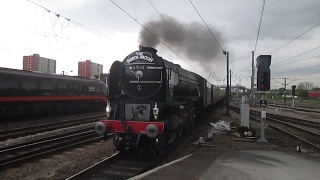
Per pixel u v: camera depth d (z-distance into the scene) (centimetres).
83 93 2912
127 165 890
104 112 3170
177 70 1264
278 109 4106
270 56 1320
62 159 967
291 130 1841
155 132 893
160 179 659
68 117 2469
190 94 1680
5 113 1942
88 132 1513
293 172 748
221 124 1583
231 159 895
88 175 770
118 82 1130
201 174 706
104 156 995
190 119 1573
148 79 1058
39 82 2236
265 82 1320
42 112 2334
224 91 5594
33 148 1115
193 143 1188
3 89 1886
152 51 1110
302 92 9012
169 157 1014
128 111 1012
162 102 1045
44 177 764
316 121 2475
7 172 810
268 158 926
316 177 706
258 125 2078
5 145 1195
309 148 1180
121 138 964
